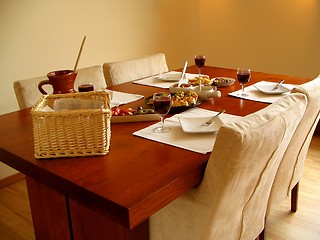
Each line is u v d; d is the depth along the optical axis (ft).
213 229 4.10
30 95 6.39
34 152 4.16
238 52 12.90
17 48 8.46
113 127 4.89
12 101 8.63
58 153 3.96
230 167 3.58
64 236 5.45
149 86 7.05
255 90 6.51
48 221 5.61
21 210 7.59
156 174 3.55
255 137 3.56
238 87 6.76
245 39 12.56
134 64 8.24
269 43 11.99
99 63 10.54
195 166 3.71
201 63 7.50
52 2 8.93
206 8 13.39
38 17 8.72
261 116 3.80
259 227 5.13
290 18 11.26
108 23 10.50
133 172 3.60
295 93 4.56
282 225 6.71
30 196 5.76
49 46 9.12
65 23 9.35
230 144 3.44
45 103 4.49
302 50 11.28
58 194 5.16
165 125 4.87
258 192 4.54
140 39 11.73
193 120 4.91
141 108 5.32
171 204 4.26
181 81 6.74
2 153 4.31
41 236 5.93
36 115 3.83
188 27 13.56
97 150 3.98
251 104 5.71
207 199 3.90
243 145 3.44
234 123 3.54
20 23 8.39
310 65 11.25
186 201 4.10
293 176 5.97
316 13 10.66
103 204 3.19
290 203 7.43
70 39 9.57
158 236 4.59
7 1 8.04
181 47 13.55
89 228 4.98
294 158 5.69
